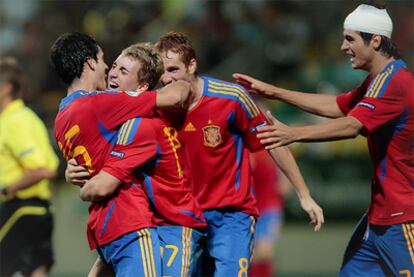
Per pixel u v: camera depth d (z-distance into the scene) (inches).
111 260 684.1
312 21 2134.6
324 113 820.6
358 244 791.7
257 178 1114.1
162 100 683.4
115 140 678.5
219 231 758.5
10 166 982.4
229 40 2122.3
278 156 754.8
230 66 2078.0
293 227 1713.8
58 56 699.4
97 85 707.4
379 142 746.8
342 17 2156.7
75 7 2313.0
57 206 1921.8
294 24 2091.5
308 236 1654.8
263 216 1119.0
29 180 967.0
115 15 2265.0
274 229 1122.0
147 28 2256.4
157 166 700.0
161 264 696.4
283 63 2042.3
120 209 674.8
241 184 761.6
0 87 982.4
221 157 751.1
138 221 672.4
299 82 1966.0
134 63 700.0
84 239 1683.1
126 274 666.2
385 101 716.7
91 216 692.1
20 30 2401.6
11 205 988.6
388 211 751.1
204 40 2130.9
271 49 2060.8
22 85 999.6
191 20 2240.4
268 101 1834.4
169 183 709.9
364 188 1700.3
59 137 694.5
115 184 665.6
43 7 2326.5
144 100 679.7
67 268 1408.7
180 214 719.1
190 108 743.7
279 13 2108.8
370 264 787.4
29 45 2261.3
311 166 1707.7
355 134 711.7
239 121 751.1
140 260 666.2
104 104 675.4
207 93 745.6
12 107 985.5
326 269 1380.4
